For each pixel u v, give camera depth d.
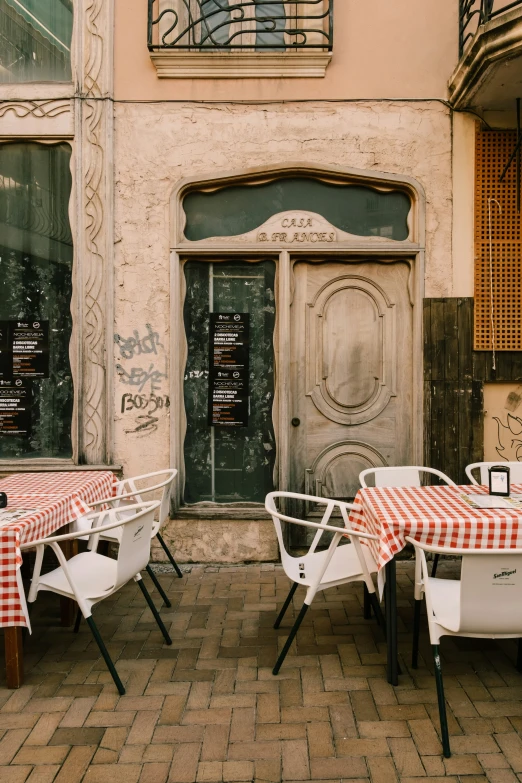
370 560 3.19
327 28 4.68
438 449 4.65
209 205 4.77
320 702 2.72
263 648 3.26
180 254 4.71
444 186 4.62
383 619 3.49
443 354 4.64
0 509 3.18
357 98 4.64
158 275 4.68
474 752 2.37
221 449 4.83
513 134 4.61
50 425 4.84
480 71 4.05
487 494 3.33
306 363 4.81
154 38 4.70
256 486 4.82
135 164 4.67
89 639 3.40
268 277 4.81
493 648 3.24
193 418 4.84
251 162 4.66
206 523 4.70
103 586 3.01
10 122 4.71
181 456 4.78
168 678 2.96
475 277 4.63
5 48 4.82
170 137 4.67
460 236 4.64
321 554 3.52
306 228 4.70
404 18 4.63
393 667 2.85
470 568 2.31
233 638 3.38
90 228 4.67
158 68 4.64
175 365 4.68
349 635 3.42
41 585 2.98
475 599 2.35
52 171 4.80
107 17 4.65
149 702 2.74
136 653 3.22
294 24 4.83
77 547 3.74
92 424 4.70
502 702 2.71
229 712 2.65
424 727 2.53
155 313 4.68
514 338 4.64
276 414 4.80
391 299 4.78
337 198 4.73
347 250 4.64
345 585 4.23
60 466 4.70
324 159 4.65
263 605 3.86
